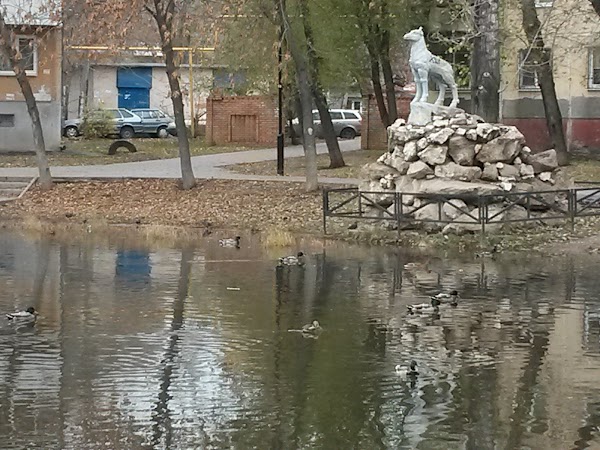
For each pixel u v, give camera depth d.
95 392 9.75
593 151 38.78
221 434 8.59
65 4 30.80
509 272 16.38
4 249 19.56
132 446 8.30
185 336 12.02
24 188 29.16
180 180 29.53
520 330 12.26
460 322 12.71
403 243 19.81
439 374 10.36
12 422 8.88
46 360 10.90
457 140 20.61
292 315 13.21
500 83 32.31
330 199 25.66
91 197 27.69
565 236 19.81
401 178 21.16
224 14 26.77
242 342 11.73
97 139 48.62
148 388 9.88
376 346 11.53
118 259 18.27
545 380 10.12
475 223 19.62
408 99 45.09
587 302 13.88
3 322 12.75
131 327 12.50
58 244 20.39
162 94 64.19
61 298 14.42
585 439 8.46
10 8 34.78
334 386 9.95
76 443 8.37
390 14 29.22
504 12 29.42
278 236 20.19
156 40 36.56
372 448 8.27
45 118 39.97
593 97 38.66
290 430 8.70
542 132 39.94
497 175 20.56
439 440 8.45
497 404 9.37
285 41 27.75
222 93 46.28
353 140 50.84
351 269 16.95
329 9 29.12
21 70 28.80
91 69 62.47
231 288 15.20
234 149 44.28
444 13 28.78
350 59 30.61
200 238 21.42
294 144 47.66
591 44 28.23
